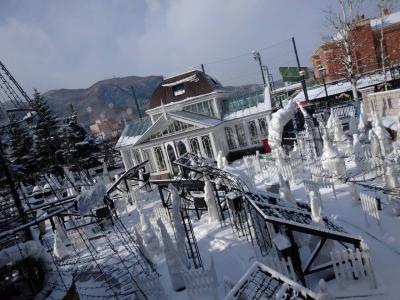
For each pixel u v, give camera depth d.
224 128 38.59
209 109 40.12
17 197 11.76
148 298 13.34
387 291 9.97
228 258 15.48
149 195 30.28
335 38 47.50
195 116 38.25
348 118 36.59
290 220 11.03
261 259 13.62
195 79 41.59
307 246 13.30
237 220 19.09
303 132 29.67
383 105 28.17
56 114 51.03
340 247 12.47
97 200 12.83
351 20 40.22
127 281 16.14
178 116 36.09
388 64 48.16
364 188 18.08
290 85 62.72
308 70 62.31
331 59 50.53
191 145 36.50
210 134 35.47
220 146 36.69
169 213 22.02
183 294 13.22
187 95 41.62
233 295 8.62
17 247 10.09
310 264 10.96
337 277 10.66
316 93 47.34
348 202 17.22
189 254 17.02
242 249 15.85
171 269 13.66
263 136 37.47
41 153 39.66
